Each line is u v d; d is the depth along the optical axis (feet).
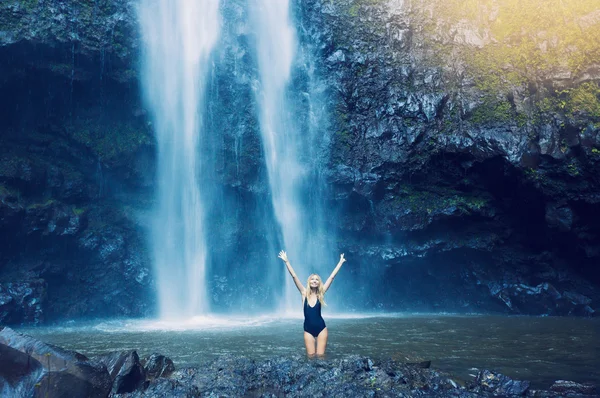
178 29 85.15
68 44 71.97
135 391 20.84
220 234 87.61
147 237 83.20
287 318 70.95
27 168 69.92
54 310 70.69
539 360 30.73
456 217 84.33
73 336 47.03
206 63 87.56
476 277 86.43
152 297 81.35
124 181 83.05
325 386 21.36
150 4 81.25
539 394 21.52
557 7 83.10
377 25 88.28
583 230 76.54
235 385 21.81
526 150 77.41
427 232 86.38
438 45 87.71
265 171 89.97
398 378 22.33
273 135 89.71
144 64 81.00
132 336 46.26
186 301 84.48
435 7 88.74
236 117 88.58
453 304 88.58
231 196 89.81
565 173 75.31
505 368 27.94
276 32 90.74
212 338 43.34
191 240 86.33
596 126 73.46
